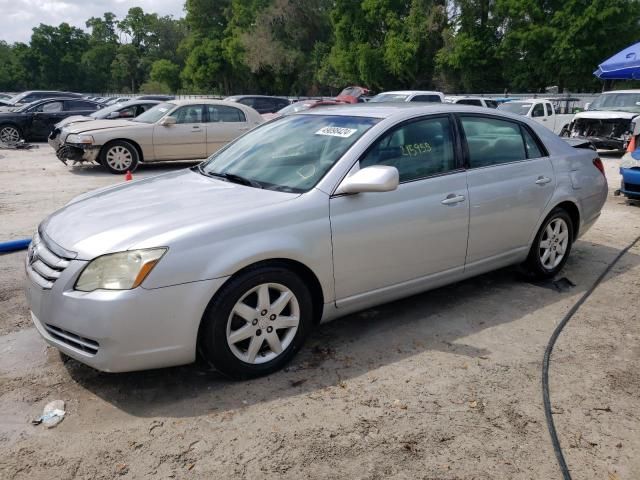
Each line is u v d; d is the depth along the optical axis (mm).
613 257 5699
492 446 2680
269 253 3104
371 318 4145
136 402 3016
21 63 88062
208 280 2943
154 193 3629
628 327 4020
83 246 2938
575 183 4930
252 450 2631
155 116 12109
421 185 3805
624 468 2543
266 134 4309
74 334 2875
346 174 3490
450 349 3658
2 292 4570
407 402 3033
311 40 50094
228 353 3094
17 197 8844
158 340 2891
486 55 34469
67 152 11312
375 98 17766
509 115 4594
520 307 4371
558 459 2586
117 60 90562
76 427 2793
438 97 17125
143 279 2812
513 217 4414
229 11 59438
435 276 4023
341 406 2990
